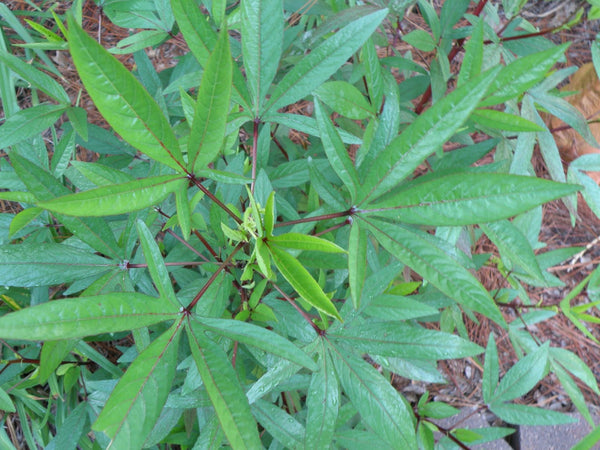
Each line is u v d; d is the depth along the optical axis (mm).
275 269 476
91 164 371
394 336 368
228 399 281
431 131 281
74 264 397
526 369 589
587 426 909
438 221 289
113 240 404
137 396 268
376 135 355
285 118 387
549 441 893
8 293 628
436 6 1059
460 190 277
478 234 752
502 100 374
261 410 450
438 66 525
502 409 599
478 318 991
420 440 665
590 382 622
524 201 263
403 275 627
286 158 750
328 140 319
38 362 570
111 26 1026
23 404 688
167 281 302
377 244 534
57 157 496
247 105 379
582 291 1022
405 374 416
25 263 383
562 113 507
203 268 426
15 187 490
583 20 1123
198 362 292
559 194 257
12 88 662
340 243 455
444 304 584
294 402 645
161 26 573
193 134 284
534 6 1136
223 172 313
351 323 382
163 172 420
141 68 611
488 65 503
